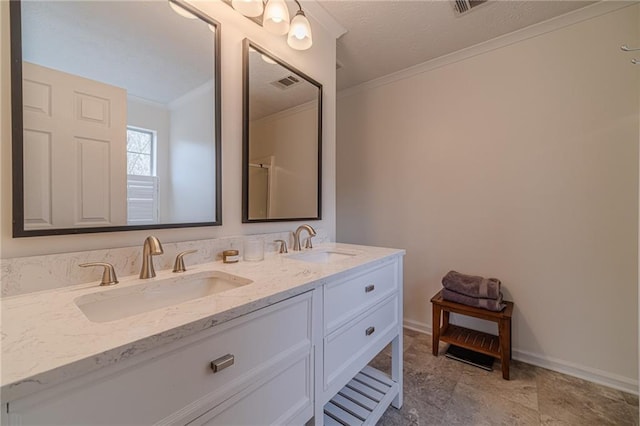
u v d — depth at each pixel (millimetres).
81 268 812
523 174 1904
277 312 783
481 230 2082
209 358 621
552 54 1782
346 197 2832
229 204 1239
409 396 1540
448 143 2219
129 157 940
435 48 2070
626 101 1573
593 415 1382
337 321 1028
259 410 735
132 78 950
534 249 1870
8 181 714
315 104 1678
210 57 1159
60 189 797
